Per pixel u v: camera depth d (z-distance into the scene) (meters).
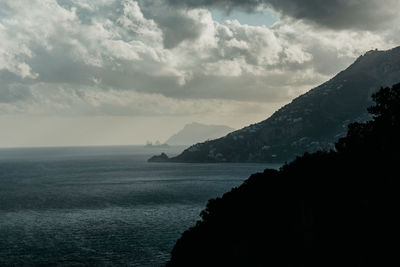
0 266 88.38
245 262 67.94
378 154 77.62
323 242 62.09
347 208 64.50
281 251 65.56
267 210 76.12
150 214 151.50
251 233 71.62
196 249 77.19
